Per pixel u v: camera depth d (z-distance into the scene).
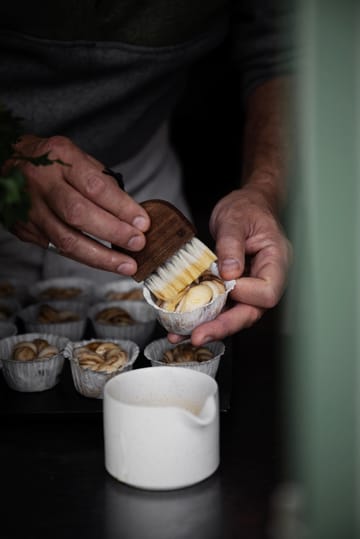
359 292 0.36
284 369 0.85
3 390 0.89
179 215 0.80
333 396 0.38
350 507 0.40
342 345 0.37
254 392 0.85
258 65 1.28
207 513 0.66
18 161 0.84
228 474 0.71
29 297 1.23
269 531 0.63
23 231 0.91
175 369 0.72
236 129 2.29
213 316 0.82
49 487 0.70
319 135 0.35
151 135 1.25
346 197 0.35
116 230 0.79
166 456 0.67
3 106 0.66
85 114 1.10
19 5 0.99
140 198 1.29
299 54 0.37
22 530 0.64
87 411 0.81
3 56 1.04
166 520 0.65
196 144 2.32
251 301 0.85
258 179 1.08
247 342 0.97
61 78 1.07
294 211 1.00
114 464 0.69
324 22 0.34
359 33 0.33
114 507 0.67
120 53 1.04
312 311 0.37
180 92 1.25
